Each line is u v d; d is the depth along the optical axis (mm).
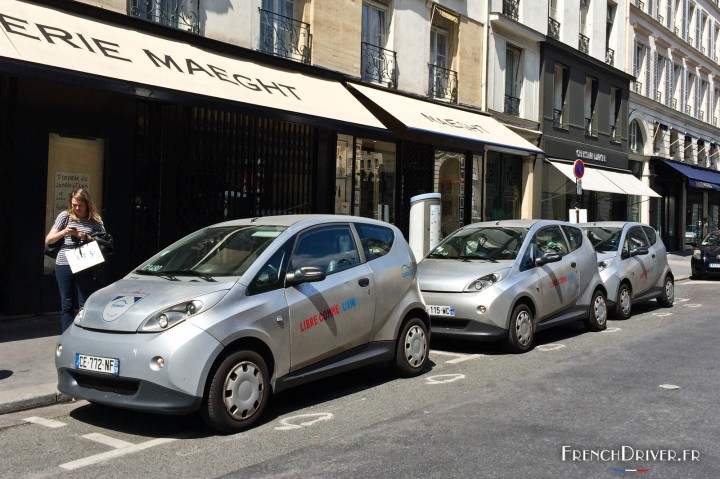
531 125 20406
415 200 11758
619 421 5332
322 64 13297
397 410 5730
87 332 5129
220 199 11398
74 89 9453
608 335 9641
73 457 4613
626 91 26234
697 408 5707
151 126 10531
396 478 4133
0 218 9031
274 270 5578
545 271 8797
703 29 35188
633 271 11469
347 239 6441
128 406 4840
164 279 5590
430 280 8211
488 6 18125
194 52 10469
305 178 12992
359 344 6258
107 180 9875
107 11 9531
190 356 4789
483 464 4367
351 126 11484
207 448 4766
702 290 16328
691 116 32844
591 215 24328
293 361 5535
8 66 7031
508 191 20031
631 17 26906
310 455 4586
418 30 15836
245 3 11766
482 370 7320
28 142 9016
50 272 9383
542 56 20719
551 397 6109
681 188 31641
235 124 11648
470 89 17656
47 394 5879
